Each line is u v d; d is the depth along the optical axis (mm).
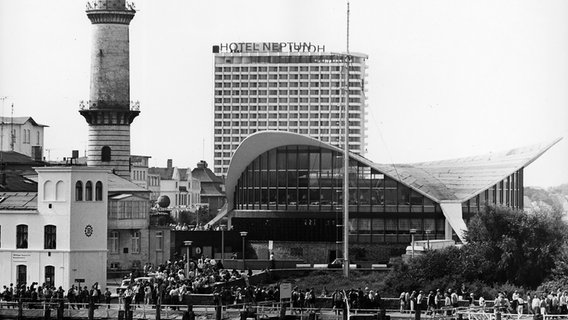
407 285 159625
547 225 167375
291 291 139875
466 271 162000
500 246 163625
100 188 163000
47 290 139500
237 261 194125
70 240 160375
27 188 189625
